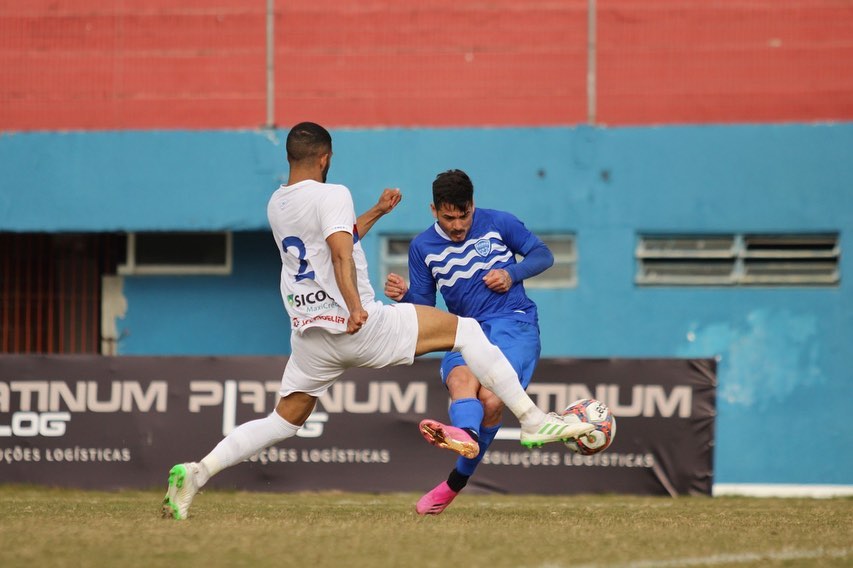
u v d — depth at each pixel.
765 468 49.47
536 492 39.44
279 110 52.28
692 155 50.50
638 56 51.25
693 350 50.22
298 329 20.30
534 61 51.62
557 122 51.53
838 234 50.00
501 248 23.88
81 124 52.94
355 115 52.09
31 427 40.72
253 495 38.66
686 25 51.06
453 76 51.81
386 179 51.28
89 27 52.88
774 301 50.00
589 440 21.95
